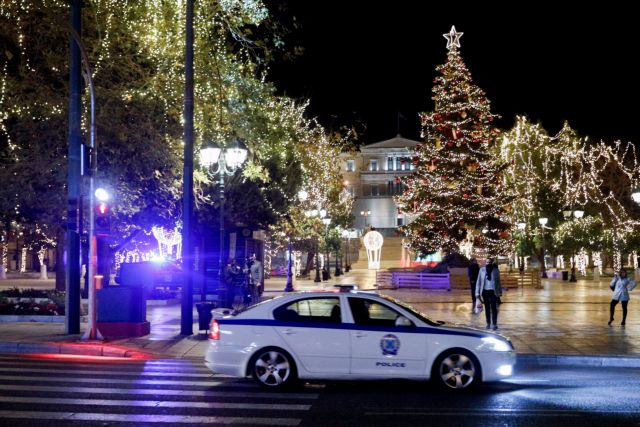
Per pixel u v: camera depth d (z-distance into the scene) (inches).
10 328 738.2
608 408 389.7
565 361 584.7
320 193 2209.6
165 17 906.7
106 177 873.5
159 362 571.5
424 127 1777.8
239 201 1555.1
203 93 908.0
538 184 2185.0
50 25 828.6
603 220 2074.3
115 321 692.7
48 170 868.6
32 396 409.4
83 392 424.8
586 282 1893.5
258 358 442.6
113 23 876.0
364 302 451.2
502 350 442.6
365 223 4343.0
